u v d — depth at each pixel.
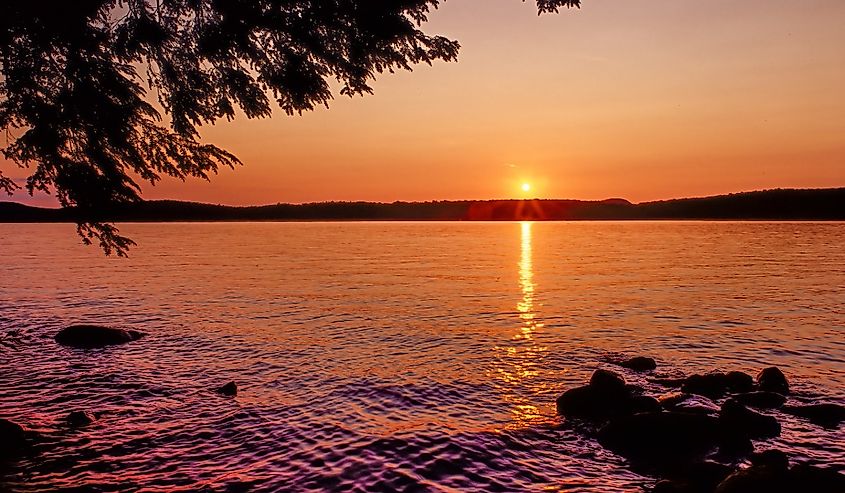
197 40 7.12
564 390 11.40
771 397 10.21
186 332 17.80
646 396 10.10
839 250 66.00
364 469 7.27
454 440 8.41
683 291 28.81
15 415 9.66
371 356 14.45
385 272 40.62
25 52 6.99
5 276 35.91
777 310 22.22
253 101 7.61
